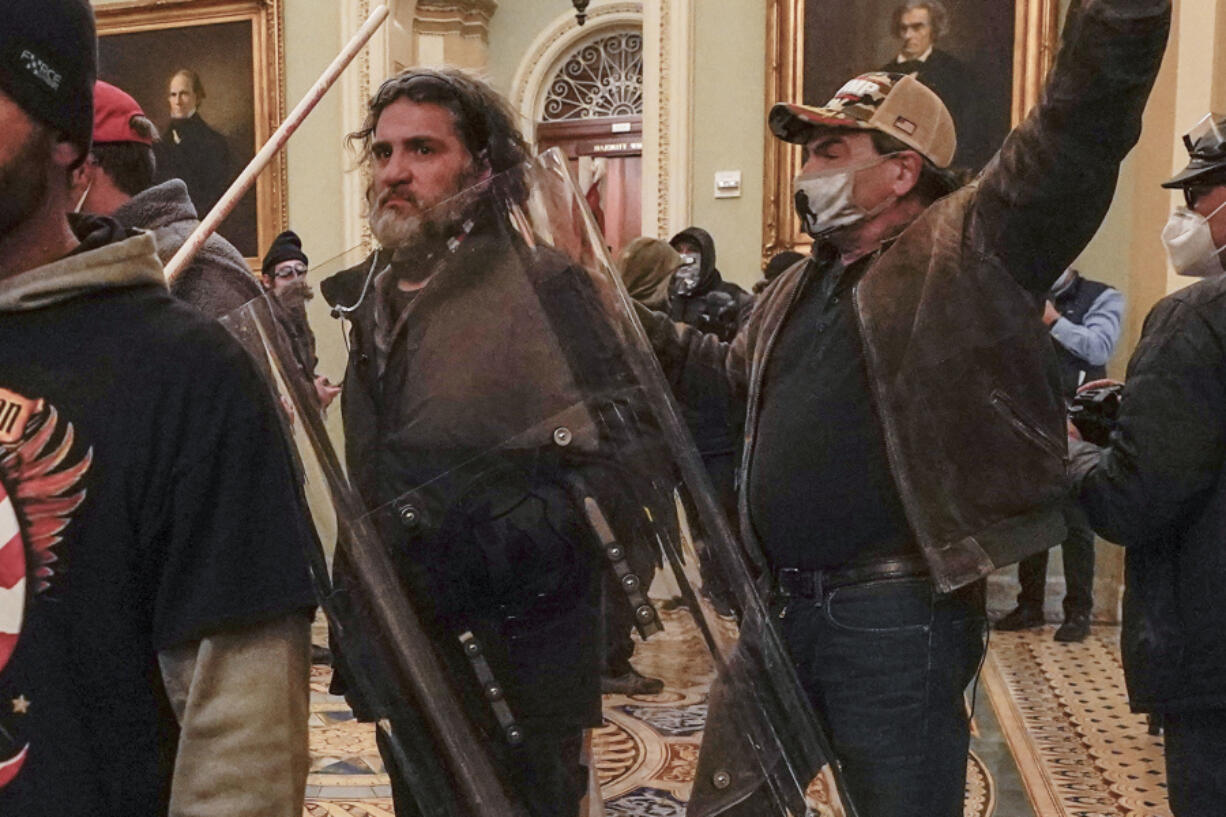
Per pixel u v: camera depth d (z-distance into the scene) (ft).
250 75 20.88
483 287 3.73
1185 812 5.09
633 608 3.72
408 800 4.06
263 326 3.65
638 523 3.73
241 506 2.81
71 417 2.73
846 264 5.43
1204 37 12.69
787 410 5.37
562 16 26.63
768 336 5.73
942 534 4.84
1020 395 4.83
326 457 3.62
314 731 5.14
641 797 3.74
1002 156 4.73
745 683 3.92
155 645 2.77
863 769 4.96
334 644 3.71
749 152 17.97
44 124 2.75
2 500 2.71
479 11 24.63
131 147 5.40
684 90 18.07
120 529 2.73
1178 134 12.91
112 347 2.79
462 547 3.58
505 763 3.66
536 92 27.12
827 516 5.14
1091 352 12.07
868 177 5.27
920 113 5.26
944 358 4.85
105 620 2.72
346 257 3.83
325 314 3.70
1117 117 4.34
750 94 17.92
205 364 2.83
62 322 2.81
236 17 20.84
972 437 4.83
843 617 5.08
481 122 4.63
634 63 26.78
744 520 5.60
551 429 3.65
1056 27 15.90
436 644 3.62
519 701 3.64
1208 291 5.09
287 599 2.82
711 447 5.91
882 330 4.98
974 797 8.64
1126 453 5.08
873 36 16.81
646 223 18.38
